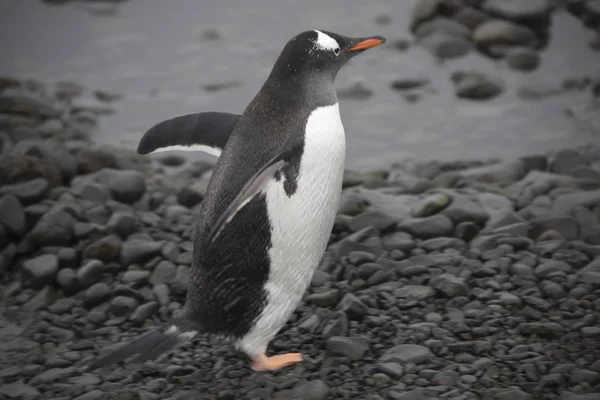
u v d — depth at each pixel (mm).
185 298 24734
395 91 40188
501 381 19953
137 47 45438
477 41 42875
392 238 26344
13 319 24312
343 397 19750
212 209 19922
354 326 22406
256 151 19766
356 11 48188
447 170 32750
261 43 45125
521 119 37031
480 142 35344
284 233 19703
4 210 27062
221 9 49531
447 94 39656
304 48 20438
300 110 19922
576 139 34906
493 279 23969
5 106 38125
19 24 48125
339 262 25547
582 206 27516
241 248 19703
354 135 36562
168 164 35281
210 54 44375
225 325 20469
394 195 29750
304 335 22484
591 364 20312
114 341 23062
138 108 39500
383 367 20500
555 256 24922
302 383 20234
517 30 42531
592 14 43625
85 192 29312
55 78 42438
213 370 21312
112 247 26344
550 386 19641
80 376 21391
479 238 26125
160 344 19844
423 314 22719
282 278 20172
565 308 22531
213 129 21844
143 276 25422
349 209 27938
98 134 37156
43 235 26891
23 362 22250
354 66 42625
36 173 29500
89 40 46281
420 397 19453
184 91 40938
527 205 28797
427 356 20875
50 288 25500
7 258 26594
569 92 38812
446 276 23797
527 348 21016
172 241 27062
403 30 45531
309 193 19672
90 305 24562
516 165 31625
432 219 26656
